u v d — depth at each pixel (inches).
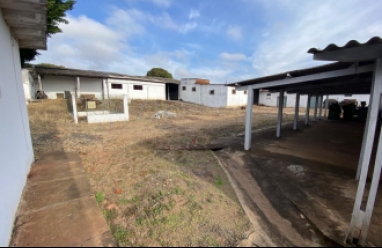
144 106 698.8
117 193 119.3
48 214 90.0
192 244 81.0
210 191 126.7
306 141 277.6
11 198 86.7
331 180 148.5
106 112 466.6
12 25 118.9
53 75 687.7
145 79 882.8
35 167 145.6
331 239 86.8
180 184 132.2
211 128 378.0
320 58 94.1
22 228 80.1
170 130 351.9
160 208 103.7
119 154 200.7
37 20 113.7
